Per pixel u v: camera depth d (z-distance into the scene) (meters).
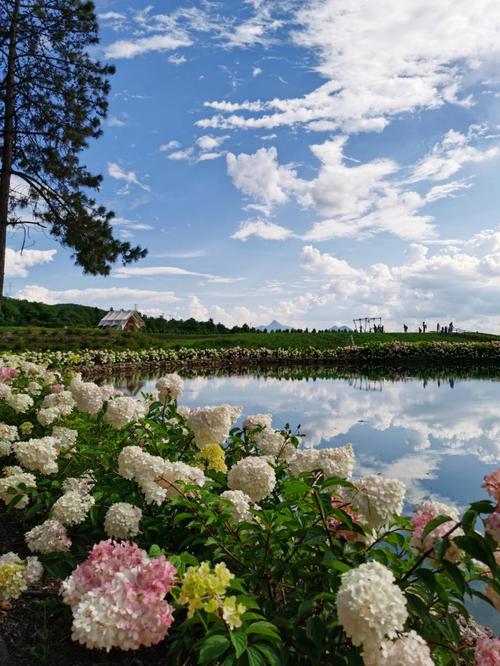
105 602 1.81
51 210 15.64
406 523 2.41
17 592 2.60
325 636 2.01
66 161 15.54
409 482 5.89
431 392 14.98
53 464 3.43
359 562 2.22
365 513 2.16
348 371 24.02
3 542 3.44
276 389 15.77
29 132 15.14
